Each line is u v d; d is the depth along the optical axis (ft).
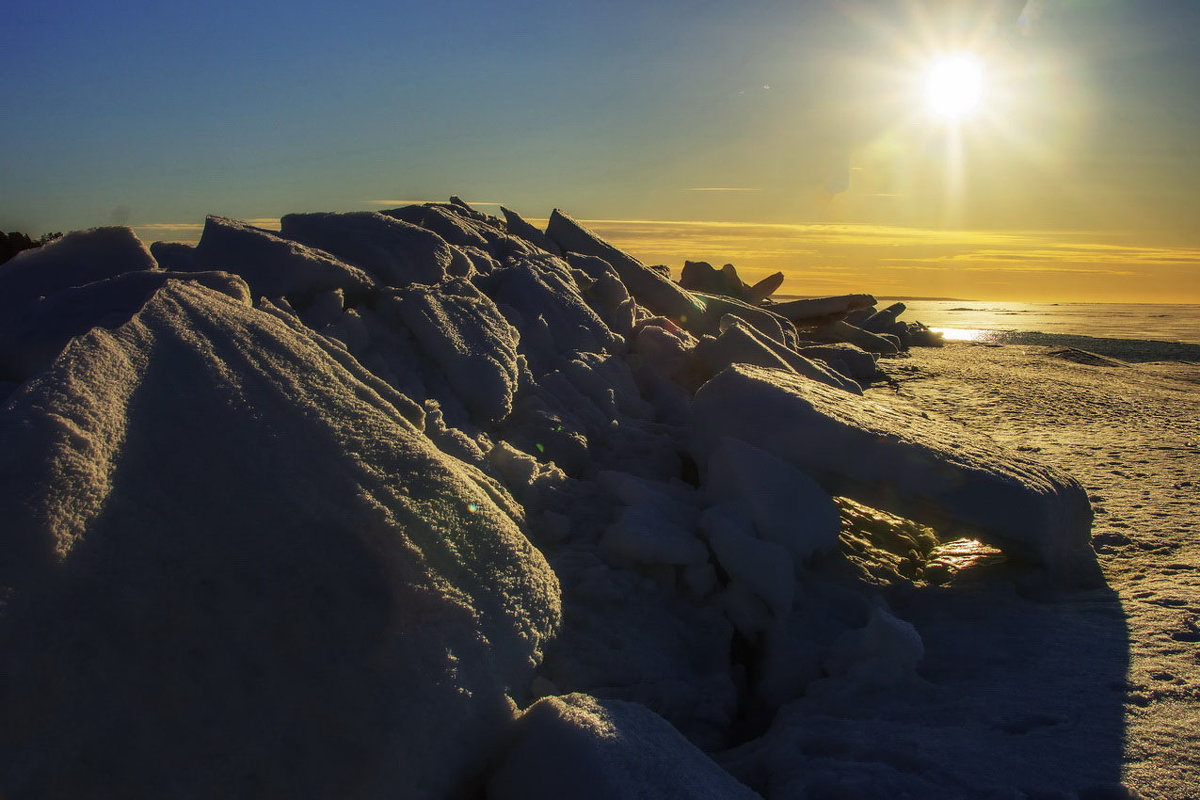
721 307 40.09
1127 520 17.54
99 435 7.64
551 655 9.86
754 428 14.67
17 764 5.88
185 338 9.43
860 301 64.85
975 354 63.21
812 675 10.72
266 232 20.77
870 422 14.60
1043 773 8.02
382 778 6.59
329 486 8.37
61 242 17.95
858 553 14.23
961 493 13.03
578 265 32.19
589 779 6.59
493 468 13.80
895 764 8.39
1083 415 33.04
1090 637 11.28
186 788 6.34
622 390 22.31
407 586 7.73
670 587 12.29
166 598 7.09
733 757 9.23
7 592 6.24
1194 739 8.50
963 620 12.26
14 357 13.19
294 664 7.16
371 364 16.72
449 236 28.40
